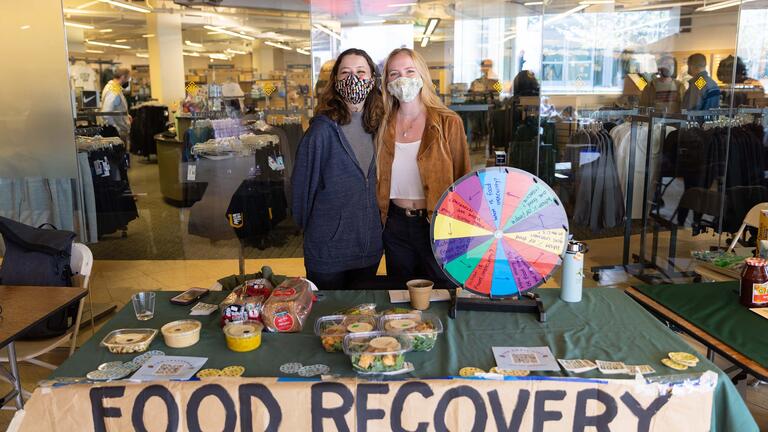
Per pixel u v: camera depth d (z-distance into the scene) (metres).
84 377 1.46
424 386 1.40
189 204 5.24
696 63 4.71
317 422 1.42
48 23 4.16
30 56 4.22
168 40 5.06
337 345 1.57
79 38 4.59
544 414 1.41
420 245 2.44
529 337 1.67
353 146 2.30
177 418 1.42
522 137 5.69
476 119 5.83
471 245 1.84
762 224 2.31
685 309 1.94
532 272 1.85
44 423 1.44
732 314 1.87
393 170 2.39
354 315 1.75
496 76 5.82
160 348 1.63
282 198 5.41
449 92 5.92
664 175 4.74
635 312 1.87
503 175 1.82
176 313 1.91
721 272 2.41
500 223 1.83
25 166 4.39
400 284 2.42
